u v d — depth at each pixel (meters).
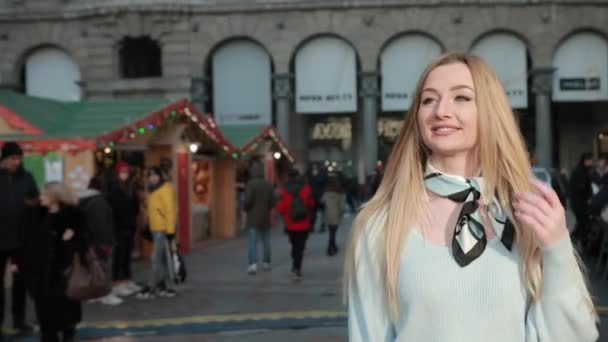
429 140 2.44
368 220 2.51
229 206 21.66
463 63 2.49
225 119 38.88
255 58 38.72
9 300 11.66
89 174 13.54
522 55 37.59
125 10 37.88
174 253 11.55
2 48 39.16
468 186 2.37
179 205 17.25
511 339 2.19
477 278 2.22
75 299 7.80
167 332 8.95
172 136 16.73
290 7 37.75
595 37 37.38
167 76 38.31
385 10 37.50
